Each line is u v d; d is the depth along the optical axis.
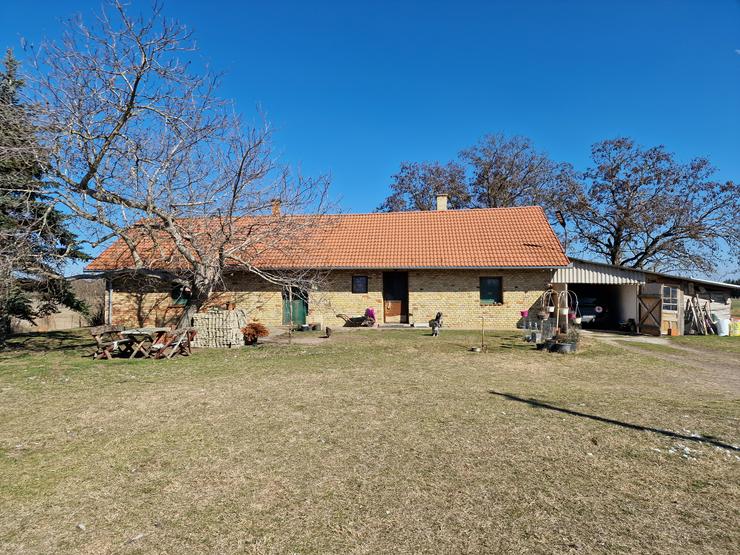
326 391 8.28
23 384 8.96
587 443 5.58
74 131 11.54
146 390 8.38
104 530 3.67
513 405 7.34
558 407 7.24
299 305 21.30
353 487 4.41
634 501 4.14
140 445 5.53
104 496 4.23
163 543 3.49
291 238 15.45
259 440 5.69
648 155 32.88
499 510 3.97
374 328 19.86
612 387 9.03
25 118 11.38
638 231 32.59
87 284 24.94
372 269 20.70
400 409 7.07
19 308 16.72
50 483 4.51
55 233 13.99
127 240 13.70
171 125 12.88
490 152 39.56
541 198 38.25
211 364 11.14
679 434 5.94
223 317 14.20
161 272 14.85
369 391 8.28
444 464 4.94
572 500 4.16
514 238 21.50
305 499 4.17
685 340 17.62
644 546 3.44
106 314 21.23
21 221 13.24
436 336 16.83
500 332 18.25
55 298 17.95
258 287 21.28
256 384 8.87
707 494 4.28
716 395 8.49
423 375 9.82
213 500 4.16
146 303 21.19
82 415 6.80
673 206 31.41
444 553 3.35
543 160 39.28
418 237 22.30
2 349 14.17
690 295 20.89
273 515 3.89
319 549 3.40
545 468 4.84
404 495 4.24
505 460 5.05
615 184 33.75
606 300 24.41
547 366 11.20
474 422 6.40
